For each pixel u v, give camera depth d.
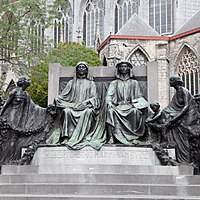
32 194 12.81
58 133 16.59
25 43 31.52
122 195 12.59
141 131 16.11
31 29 31.94
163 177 13.50
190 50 56.28
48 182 13.69
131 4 73.69
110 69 17.67
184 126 16.09
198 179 13.52
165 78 56.44
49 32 78.00
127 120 16.09
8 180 13.79
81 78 17.30
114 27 75.12
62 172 14.48
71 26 79.12
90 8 77.69
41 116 16.98
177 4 68.44
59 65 17.92
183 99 16.30
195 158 16.00
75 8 78.31
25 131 16.62
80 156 15.23
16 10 30.56
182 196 12.47
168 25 69.25
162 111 16.36
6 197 12.18
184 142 16.11
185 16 68.62
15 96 16.84
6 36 30.84
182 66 57.19
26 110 17.02
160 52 56.84
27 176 13.83
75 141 15.55
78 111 16.27
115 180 13.54
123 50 56.91
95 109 16.41
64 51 38.50
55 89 17.75
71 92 17.05
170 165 14.98
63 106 16.56
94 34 76.56
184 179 13.50
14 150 16.56
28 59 31.52
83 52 51.84
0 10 30.28
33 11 31.34
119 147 15.25
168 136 16.22
